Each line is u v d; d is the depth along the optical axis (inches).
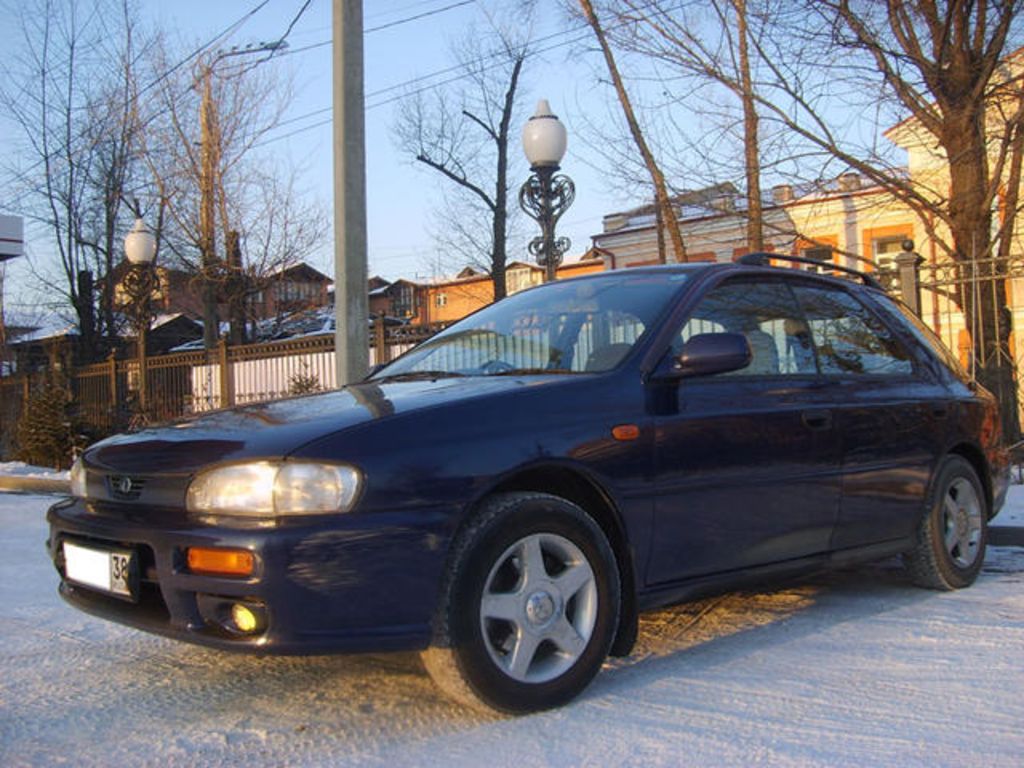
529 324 170.4
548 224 379.9
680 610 185.2
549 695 126.6
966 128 432.1
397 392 142.5
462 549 119.9
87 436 595.5
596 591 132.0
